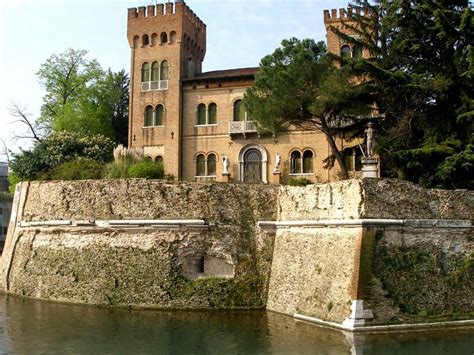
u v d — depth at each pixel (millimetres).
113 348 18109
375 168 24016
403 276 20703
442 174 27156
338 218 21938
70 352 17688
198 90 50406
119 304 25578
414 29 30531
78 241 27562
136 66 52094
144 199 26812
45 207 29391
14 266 30266
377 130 33156
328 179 45531
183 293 25141
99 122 58062
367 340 18328
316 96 31938
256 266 26000
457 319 20766
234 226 26438
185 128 50438
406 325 19875
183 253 25781
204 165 49750
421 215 21688
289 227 25297
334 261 21531
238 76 48750
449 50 30156
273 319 22547
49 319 22781
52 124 58594
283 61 33719
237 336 19562
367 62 29734
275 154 47719
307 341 18547
